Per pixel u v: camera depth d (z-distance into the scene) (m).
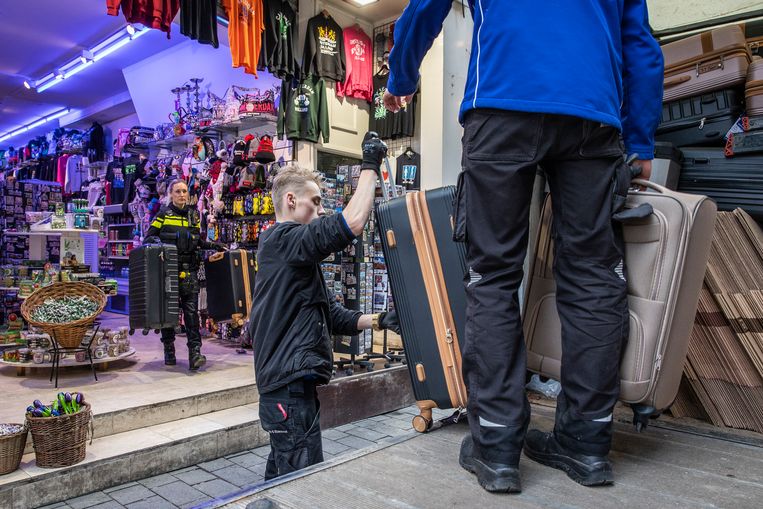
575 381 1.28
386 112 6.09
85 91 10.51
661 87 1.40
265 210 6.01
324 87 5.78
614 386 1.27
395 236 2.14
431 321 2.12
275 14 5.28
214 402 3.92
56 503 2.76
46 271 5.23
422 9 1.35
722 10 2.97
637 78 1.39
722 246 2.19
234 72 7.52
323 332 1.88
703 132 2.70
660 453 1.50
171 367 4.84
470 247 1.33
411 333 2.15
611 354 1.26
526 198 1.28
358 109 6.25
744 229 2.24
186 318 4.67
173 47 8.21
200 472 3.23
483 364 1.27
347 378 3.75
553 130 1.22
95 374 4.30
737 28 2.61
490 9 1.27
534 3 1.23
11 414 3.32
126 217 9.41
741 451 1.52
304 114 5.63
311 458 1.81
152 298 4.43
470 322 1.31
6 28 7.90
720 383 2.02
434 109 5.49
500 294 1.29
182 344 6.09
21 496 2.64
